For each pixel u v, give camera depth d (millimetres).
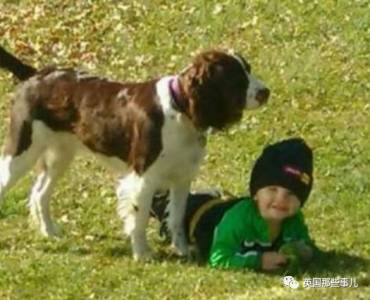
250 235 9734
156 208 10484
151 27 17516
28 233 11078
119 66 16562
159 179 9852
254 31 17062
